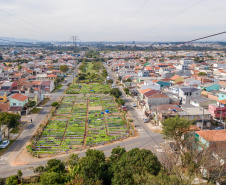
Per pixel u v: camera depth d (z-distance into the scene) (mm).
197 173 36250
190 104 77688
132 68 177500
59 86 131625
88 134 60438
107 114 78375
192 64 187750
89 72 181375
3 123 54031
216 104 70688
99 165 36344
